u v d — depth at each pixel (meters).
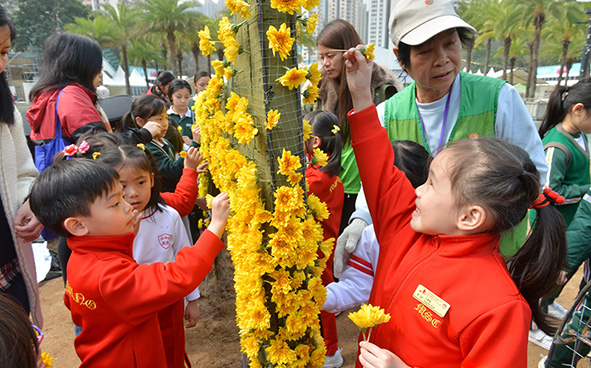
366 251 1.43
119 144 1.78
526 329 0.86
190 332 2.65
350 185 2.57
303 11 0.97
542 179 1.64
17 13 33.38
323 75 2.94
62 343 2.53
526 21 22.02
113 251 1.22
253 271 1.01
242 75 1.15
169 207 1.93
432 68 1.49
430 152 1.78
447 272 0.97
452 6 1.47
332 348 2.20
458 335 0.91
